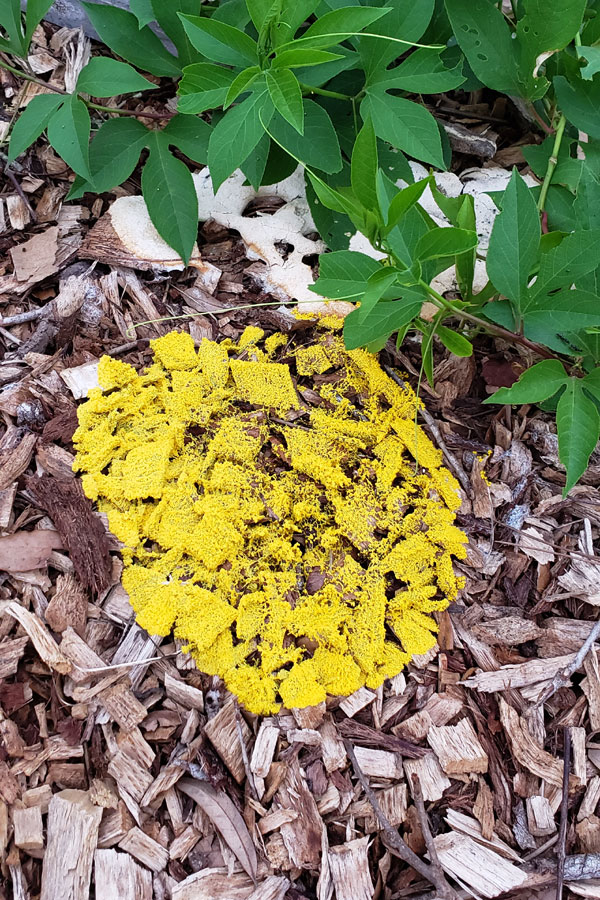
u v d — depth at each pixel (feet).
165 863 1.53
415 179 2.13
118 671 1.61
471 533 1.81
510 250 1.55
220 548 1.66
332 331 1.91
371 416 1.84
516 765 1.66
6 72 2.07
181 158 2.09
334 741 1.63
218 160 1.57
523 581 1.80
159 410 1.81
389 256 1.62
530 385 1.58
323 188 1.50
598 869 1.57
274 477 1.77
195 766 1.58
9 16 1.80
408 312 1.62
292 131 1.75
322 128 1.74
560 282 1.56
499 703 1.70
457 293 2.00
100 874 1.50
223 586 1.65
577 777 1.66
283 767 1.60
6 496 1.68
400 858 1.59
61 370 1.81
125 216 1.97
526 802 1.64
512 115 2.27
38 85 2.08
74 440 1.73
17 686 1.57
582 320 1.58
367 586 1.69
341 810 1.60
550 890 1.58
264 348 1.91
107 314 1.89
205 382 1.82
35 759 1.54
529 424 1.94
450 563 1.76
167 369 1.85
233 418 1.80
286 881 1.54
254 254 1.99
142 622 1.61
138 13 1.79
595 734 1.71
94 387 1.79
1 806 1.50
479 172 2.17
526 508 1.85
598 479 1.90
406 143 1.69
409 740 1.65
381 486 1.78
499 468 1.88
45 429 1.75
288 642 1.65
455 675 1.71
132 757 1.57
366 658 1.65
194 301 1.94
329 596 1.68
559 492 1.88
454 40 2.03
